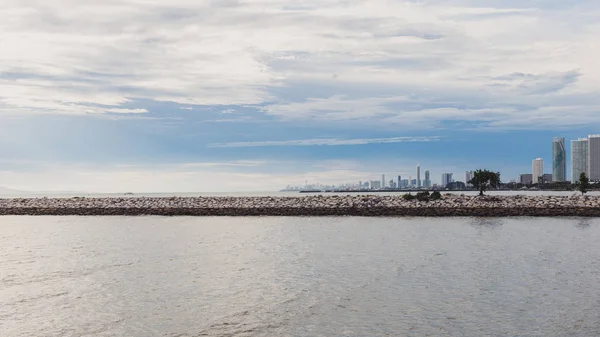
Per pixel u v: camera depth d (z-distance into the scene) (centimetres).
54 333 1731
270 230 5103
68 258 3300
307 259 3181
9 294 2255
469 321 1808
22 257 3359
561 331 1695
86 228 5562
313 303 2072
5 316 1919
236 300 2133
